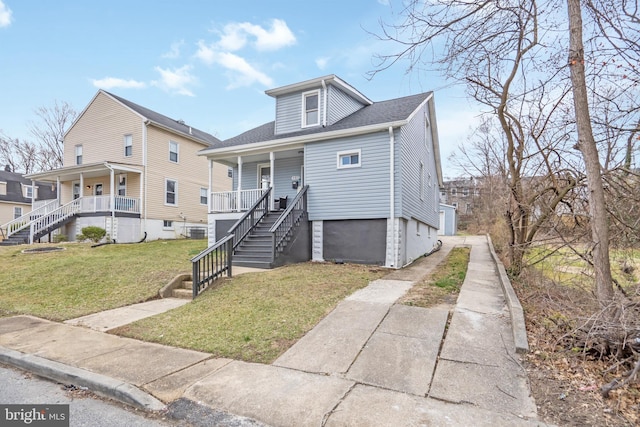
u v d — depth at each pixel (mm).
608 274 3857
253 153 12727
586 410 2641
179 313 5629
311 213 11352
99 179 19797
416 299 5812
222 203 13086
